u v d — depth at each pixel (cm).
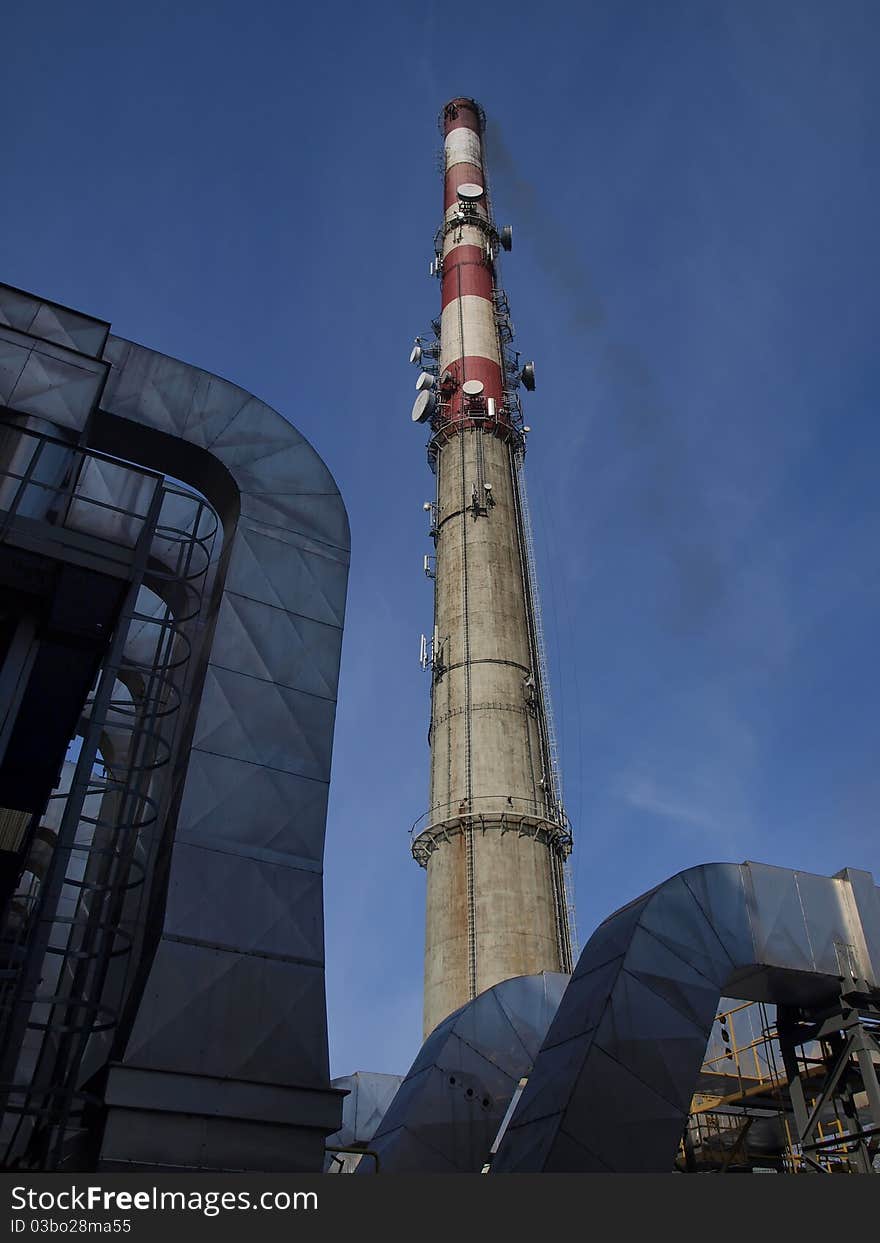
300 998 1572
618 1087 1850
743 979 2191
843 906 2308
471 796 3994
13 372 1697
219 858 1628
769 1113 3067
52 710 1772
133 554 1611
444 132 7012
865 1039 2145
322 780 1797
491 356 5509
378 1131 2689
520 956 3578
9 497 1562
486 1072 2623
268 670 1848
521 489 5203
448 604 4653
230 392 2098
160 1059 1411
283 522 2014
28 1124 1917
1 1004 1673
